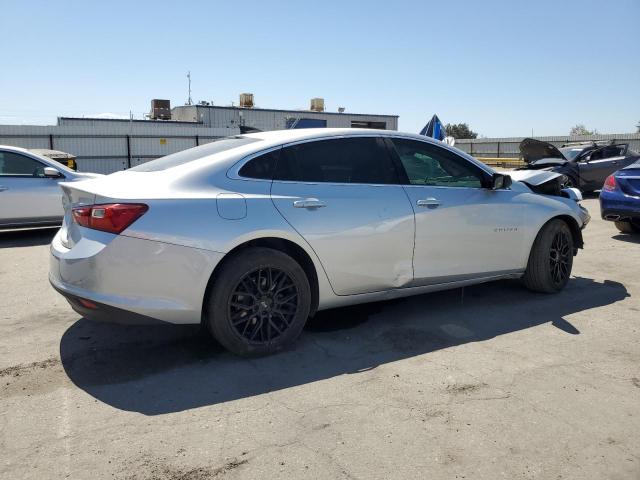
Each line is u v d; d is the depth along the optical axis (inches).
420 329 169.9
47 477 94.4
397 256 164.9
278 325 149.6
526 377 135.1
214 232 135.9
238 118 1755.7
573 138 1397.6
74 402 121.9
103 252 128.6
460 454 102.1
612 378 134.8
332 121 1893.5
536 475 96.0
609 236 351.3
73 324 173.8
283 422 113.4
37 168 352.8
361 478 94.8
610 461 100.3
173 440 106.3
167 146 1334.9
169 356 147.8
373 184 163.3
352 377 135.2
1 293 212.4
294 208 147.4
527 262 201.0
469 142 1583.4
